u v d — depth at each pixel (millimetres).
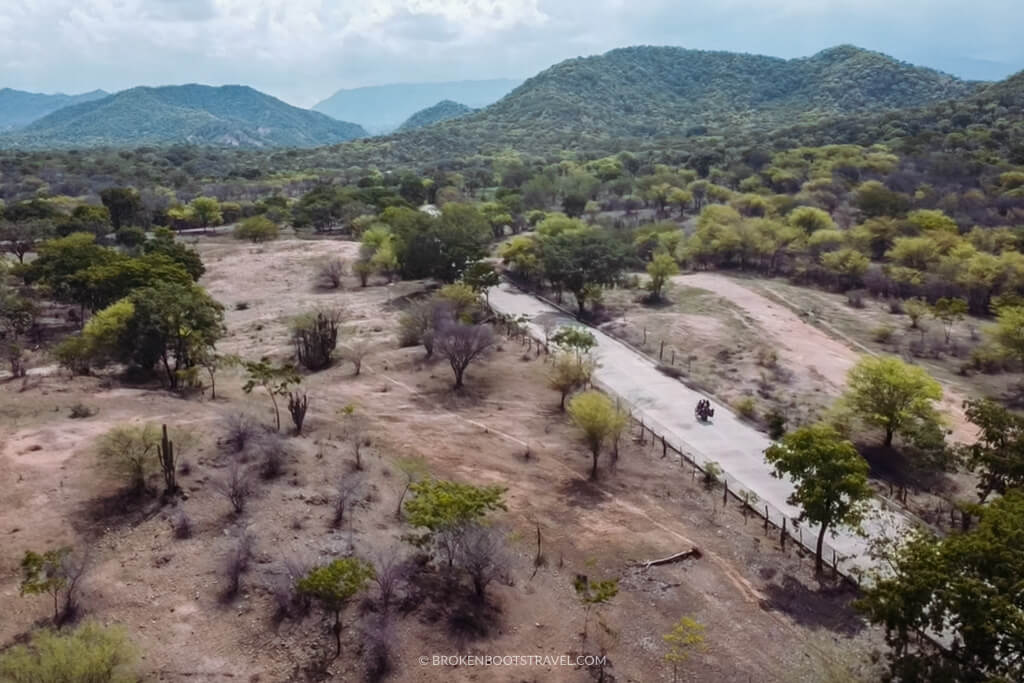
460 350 50625
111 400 40281
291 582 24750
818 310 74562
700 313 71500
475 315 67125
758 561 31328
